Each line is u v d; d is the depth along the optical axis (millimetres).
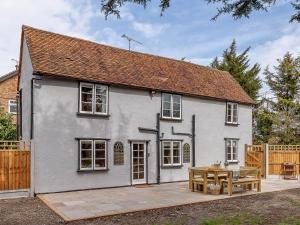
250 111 27031
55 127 16750
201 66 26719
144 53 23391
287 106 36844
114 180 18562
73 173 17125
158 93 20891
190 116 22531
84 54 19672
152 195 15789
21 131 20438
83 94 17875
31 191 15617
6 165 15141
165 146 21109
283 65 36844
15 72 31375
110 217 11438
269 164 25031
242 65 43344
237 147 25594
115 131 18828
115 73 19656
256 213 11953
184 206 13336
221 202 14211
